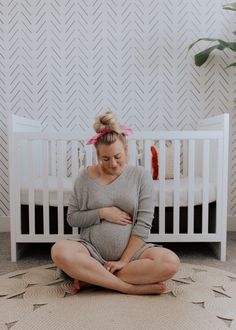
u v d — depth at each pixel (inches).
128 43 93.4
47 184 68.8
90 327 42.5
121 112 94.7
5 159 94.1
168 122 95.1
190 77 94.3
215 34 93.7
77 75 93.6
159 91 94.5
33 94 93.6
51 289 54.3
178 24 93.4
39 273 61.8
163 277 50.6
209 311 46.8
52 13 92.1
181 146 94.2
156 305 48.4
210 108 95.0
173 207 70.3
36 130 88.2
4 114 93.5
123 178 57.0
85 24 92.7
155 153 83.4
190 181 69.1
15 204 69.1
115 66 93.7
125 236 55.0
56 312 46.4
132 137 67.9
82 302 49.4
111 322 43.6
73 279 54.5
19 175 69.2
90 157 68.4
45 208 69.2
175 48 93.7
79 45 93.0
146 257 52.6
